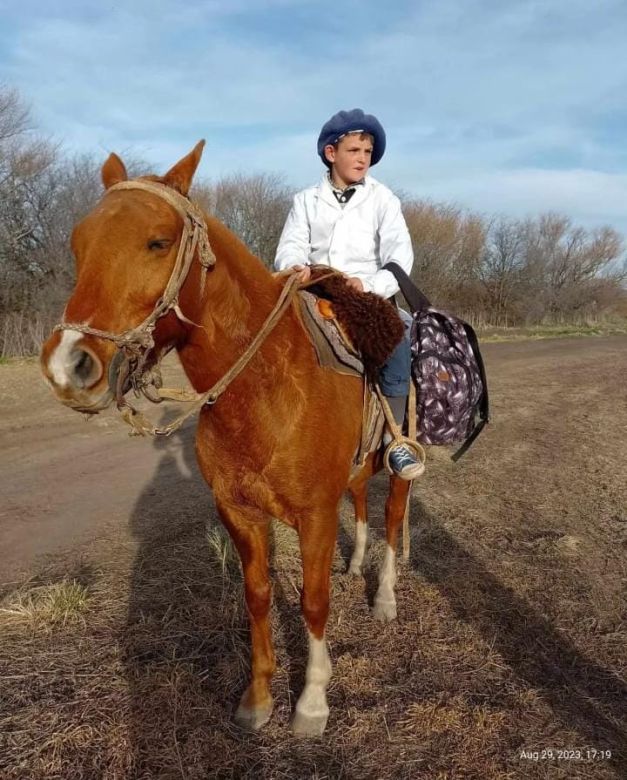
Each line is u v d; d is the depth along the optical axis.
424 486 5.37
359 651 2.97
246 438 2.12
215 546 3.84
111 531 4.34
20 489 5.22
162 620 3.13
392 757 2.33
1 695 2.59
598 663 2.90
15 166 14.48
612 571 3.83
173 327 1.84
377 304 2.44
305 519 2.30
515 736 2.43
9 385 9.02
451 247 27.44
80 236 1.70
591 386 10.89
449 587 3.55
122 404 1.78
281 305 2.17
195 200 1.98
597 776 2.25
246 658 2.87
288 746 2.39
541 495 5.21
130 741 2.35
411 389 2.99
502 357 15.42
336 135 2.86
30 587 3.52
